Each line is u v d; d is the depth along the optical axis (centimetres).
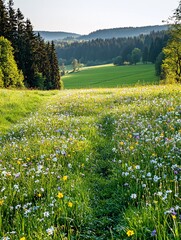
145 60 18262
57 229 506
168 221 473
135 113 1354
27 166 841
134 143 884
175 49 5722
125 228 486
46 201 602
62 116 1669
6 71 6400
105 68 19650
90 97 2481
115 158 855
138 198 577
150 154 777
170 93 1753
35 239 466
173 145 779
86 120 1490
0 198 609
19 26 7481
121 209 589
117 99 2056
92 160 911
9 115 2022
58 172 773
